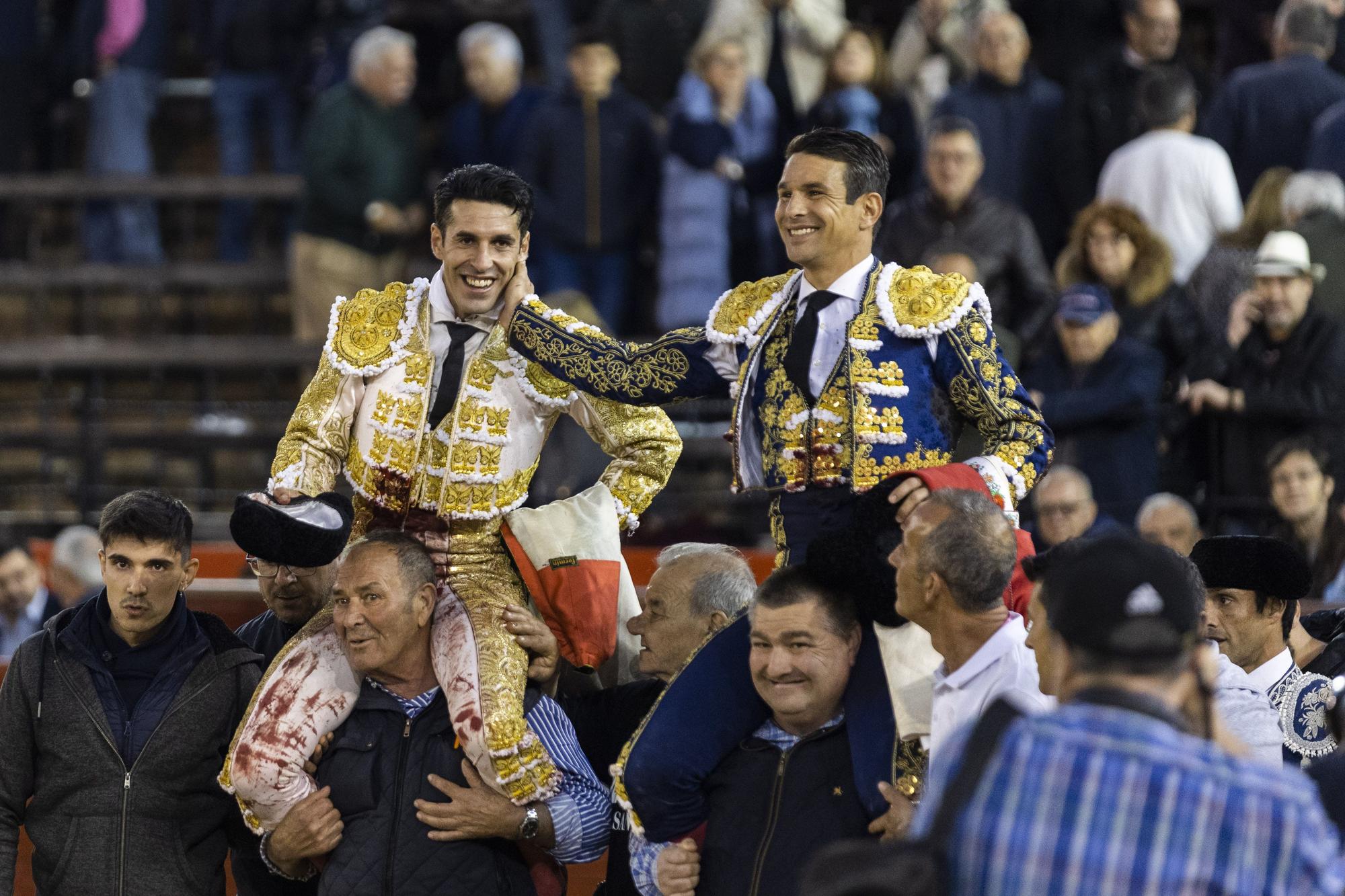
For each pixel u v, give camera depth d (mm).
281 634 15172
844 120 27719
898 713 11500
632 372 12516
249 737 12906
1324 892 8344
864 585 11508
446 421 13305
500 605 13297
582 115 28328
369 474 13312
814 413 11633
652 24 31312
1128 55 27281
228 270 34281
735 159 28500
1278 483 19578
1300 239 21203
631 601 14148
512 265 13188
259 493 12586
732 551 14133
